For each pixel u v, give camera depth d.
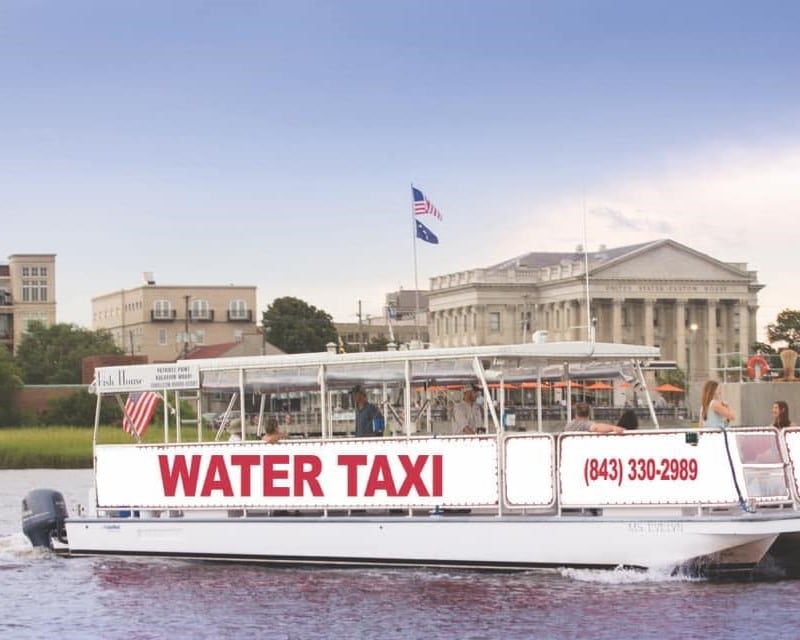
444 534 29.62
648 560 28.66
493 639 25.38
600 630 25.78
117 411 121.81
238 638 26.05
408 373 30.03
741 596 28.03
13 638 26.59
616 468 28.81
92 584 30.86
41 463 89.94
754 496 28.62
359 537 30.23
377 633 26.03
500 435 29.27
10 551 35.25
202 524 31.59
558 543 29.02
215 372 31.81
